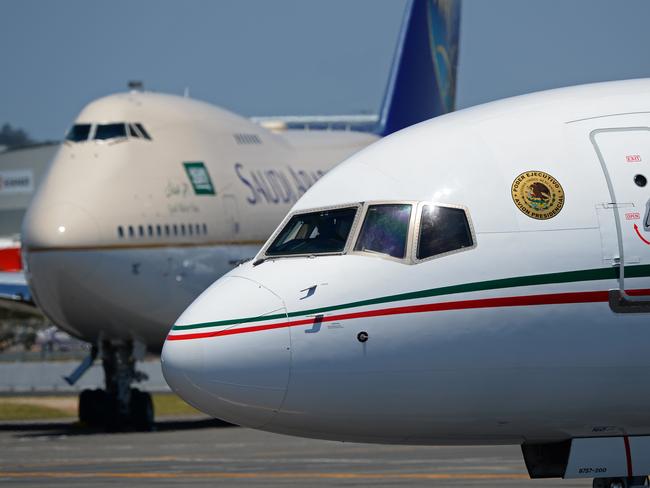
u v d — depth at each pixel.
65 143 122.00
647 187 49.16
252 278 48.72
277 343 46.84
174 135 125.69
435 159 50.38
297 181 137.75
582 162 49.56
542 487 71.94
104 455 97.94
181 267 121.62
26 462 93.12
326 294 47.41
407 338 47.16
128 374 124.88
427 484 74.44
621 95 51.78
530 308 47.62
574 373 47.91
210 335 47.22
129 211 118.00
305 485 75.25
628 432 50.12
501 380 47.62
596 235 48.34
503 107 52.47
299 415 47.41
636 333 48.16
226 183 128.12
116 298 117.56
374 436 48.62
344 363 46.94
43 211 115.69
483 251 47.91
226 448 102.94
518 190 48.97
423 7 165.12
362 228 49.03
